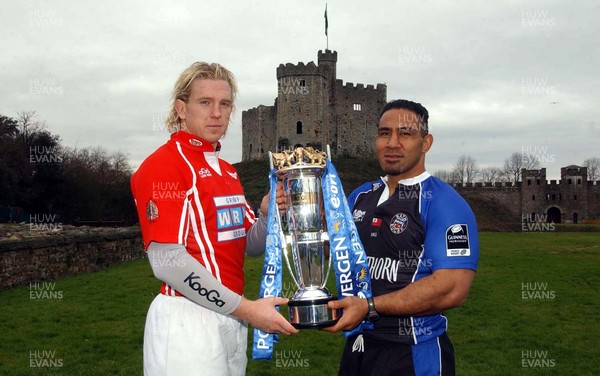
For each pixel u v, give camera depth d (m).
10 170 36.03
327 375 7.23
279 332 3.29
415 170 3.87
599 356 8.01
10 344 8.50
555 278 16.83
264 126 87.50
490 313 11.09
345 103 85.62
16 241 14.50
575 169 81.81
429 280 3.44
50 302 12.31
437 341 3.67
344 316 3.32
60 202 41.50
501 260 23.02
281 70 77.75
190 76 3.63
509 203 83.31
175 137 3.60
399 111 3.82
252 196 70.81
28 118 41.09
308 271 3.64
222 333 3.47
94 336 9.11
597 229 59.31
